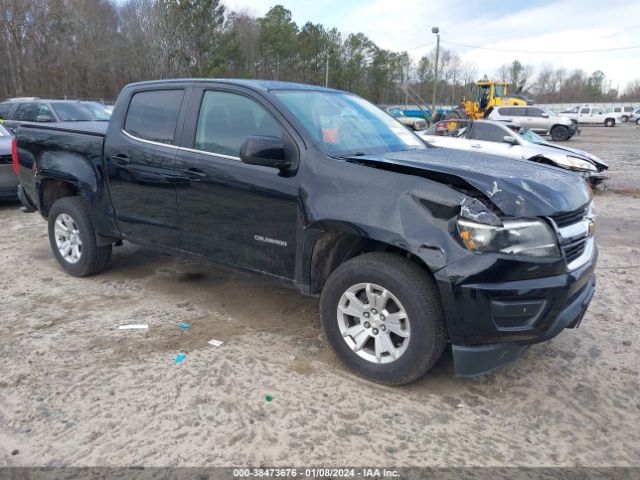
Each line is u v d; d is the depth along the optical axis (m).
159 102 4.53
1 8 49.22
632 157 19.55
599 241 7.23
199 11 47.09
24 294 4.97
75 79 51.94
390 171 3.35
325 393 3.36
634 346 4.08
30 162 5.48
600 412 3.24
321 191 3.49
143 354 3.82
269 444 2.88
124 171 4.65
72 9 50.69
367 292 3.37
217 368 3.64
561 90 103.44
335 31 71.81
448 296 3.02
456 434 3.00
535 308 3.04
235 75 50.28
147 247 4.71
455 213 3.04
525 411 3.23
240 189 3.89
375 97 75.94
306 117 3.87
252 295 4.98
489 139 12.31
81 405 3.21
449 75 72.31
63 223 5.39
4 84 51.50
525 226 3.01
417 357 3.21
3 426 3.02
